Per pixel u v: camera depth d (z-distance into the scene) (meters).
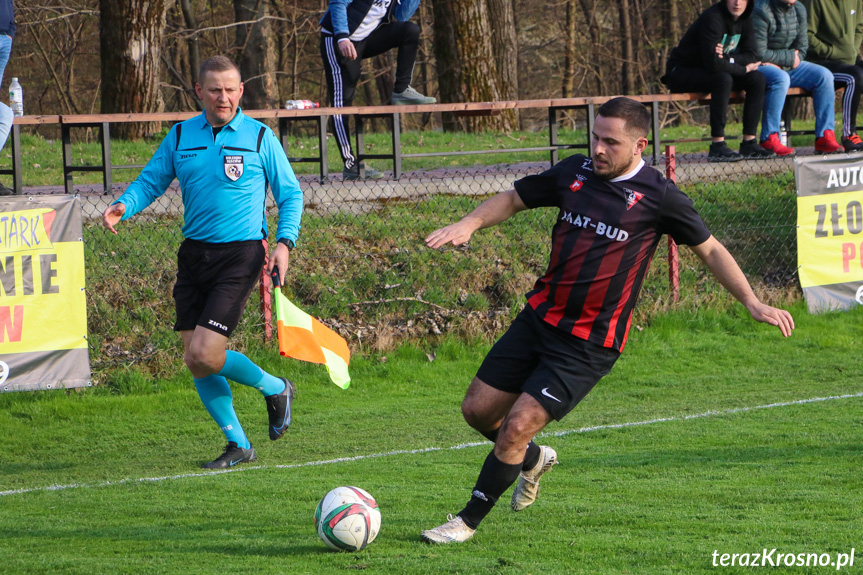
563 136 46.69
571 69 77.88
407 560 10.35
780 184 32.25
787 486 13.71
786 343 26.27
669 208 10.83
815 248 27.62
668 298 28.02
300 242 26.75
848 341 26.16
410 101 30.20
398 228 28.05
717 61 29.86
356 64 29.14
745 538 11.02
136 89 45.03
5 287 20.81
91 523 12.91
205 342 15.48
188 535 11.98
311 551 10.95
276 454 17.97
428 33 85.19
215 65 15.20
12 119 24.11
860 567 9.85
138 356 23.56
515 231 28.97
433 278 26.94
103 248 25.38
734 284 10.97
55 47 81.00
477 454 17.39
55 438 19.73
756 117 30.92
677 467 15.29
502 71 52.41
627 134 10.58
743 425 18.47
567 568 9.96
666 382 23.16
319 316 25.25
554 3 84.50
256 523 12.69
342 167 35.41
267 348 24.41
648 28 90.88
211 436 19.78
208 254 15.64
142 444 19.25
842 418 18.69
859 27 33.00
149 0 44.69
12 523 12.96
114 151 39.75
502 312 26.84
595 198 10.92
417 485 14.91
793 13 31.23
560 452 16.81
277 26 79.88
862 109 61.16
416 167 36.44
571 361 10.90
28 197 21.00
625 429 18.61
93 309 23.98
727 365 24.69
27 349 21.09
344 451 18.02
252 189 15.66
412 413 21.19
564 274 10.95
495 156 39.53
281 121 29.36
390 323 25.88
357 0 28.59
